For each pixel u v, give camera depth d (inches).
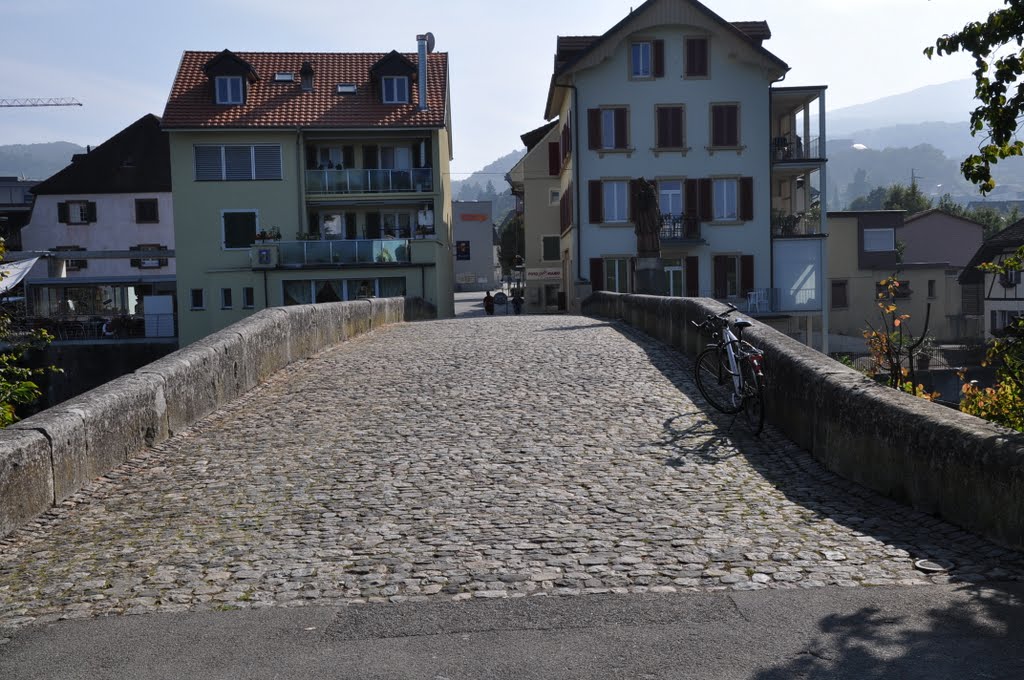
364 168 1835.6
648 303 767.1
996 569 219.1
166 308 1943.9
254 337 524.4
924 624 186.1
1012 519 227.9
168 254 2025.1
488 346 677.9
